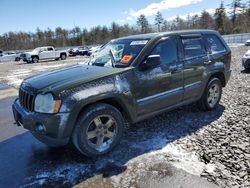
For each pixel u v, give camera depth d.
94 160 3.65
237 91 7.15
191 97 4.92
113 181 3.14
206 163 3.41
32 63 26.44
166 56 4.39
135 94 3.93
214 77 5.48
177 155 3.66
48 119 3.27
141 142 4.14
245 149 3.74
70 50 37.56
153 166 3.41
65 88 3.34
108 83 3.63
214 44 5.47
